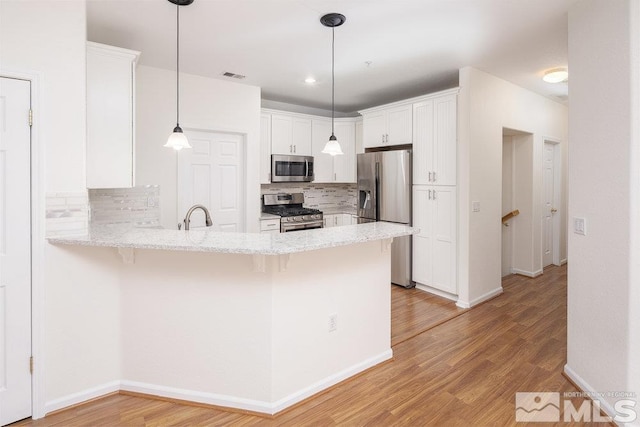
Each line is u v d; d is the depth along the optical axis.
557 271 5.29
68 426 1.96
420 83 4.29
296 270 2.14
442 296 4.18
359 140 5.51
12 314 1.96
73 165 2.12
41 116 2.00
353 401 2.19
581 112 2.23
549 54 3.35
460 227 3.84
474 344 2.94
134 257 2.22
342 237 2.12
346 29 2.79
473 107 3.76
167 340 2.21
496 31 2.84
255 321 2.06
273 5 2.41
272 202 5.16
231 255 2.08
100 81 2.42
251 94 4.30
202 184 4.05
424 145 4.22
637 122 1.84
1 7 1.89
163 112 3.71
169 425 1.96
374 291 2.61
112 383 2.27
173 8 2.45
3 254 1.93
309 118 5.23
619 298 1.95
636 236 1.86
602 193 2.06
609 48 1.99
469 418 2.01
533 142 4.83
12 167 1.94
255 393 2.08
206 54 3.30
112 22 2.66
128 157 2.54
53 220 2.06
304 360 2.20
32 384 2.02
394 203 4.45
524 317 3.52
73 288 2.13
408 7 2.45
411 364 2.63
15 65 1.92
